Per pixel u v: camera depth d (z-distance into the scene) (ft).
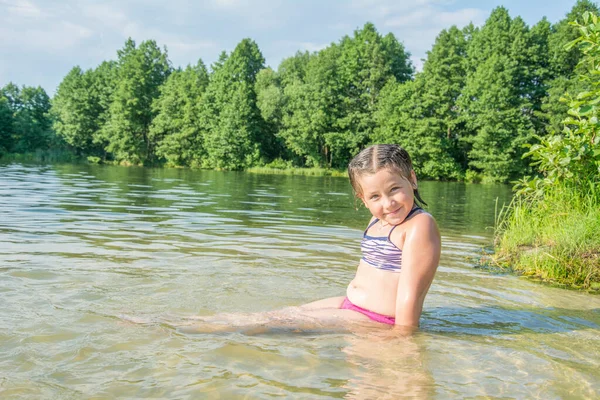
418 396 6.05
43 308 9.17
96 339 7.70
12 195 33.96
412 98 135.13
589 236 15.85
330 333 8.25
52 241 16.44
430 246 8.59
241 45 192.44
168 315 8.94
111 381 6.28
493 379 6.69
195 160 161.68
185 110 163.22
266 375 6.56
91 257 14.03
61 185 46.85
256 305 10.03
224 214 27.25
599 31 17.52
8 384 6.10
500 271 14.94
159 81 194.80
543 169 19.71
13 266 12.48
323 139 155.94
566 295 12.22
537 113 124.67
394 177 8.63
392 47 177.68
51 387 6.07
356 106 159.02
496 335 8.66
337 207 34.47
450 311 10.23
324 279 12.44
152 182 60.54
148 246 16.17
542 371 7.05
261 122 167.22
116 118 172.65
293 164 162.20
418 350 7.63
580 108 18.01
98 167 116.26
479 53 143.54
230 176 94.12
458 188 83.61
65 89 200.75
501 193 68.23
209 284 11.46
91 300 9.82
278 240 18.60
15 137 188.24
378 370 6.82
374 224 9.51
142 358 7.04
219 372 6.63
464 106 134.72
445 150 133.49
